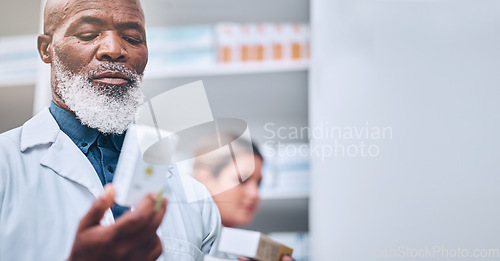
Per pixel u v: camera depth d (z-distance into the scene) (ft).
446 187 6.86
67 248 5.32
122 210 5.58
